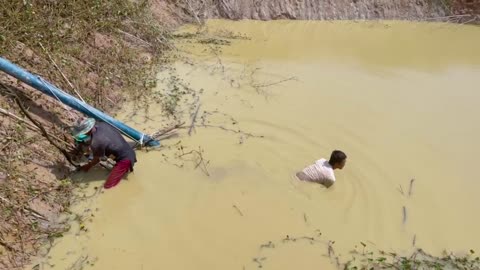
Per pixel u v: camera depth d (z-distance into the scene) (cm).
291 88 879
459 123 783
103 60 843
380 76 951
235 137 721
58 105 688
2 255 481
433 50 1112
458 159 688
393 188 621
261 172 646
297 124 761
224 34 1151
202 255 514
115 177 597
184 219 562
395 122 779
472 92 894
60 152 621
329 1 1323
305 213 577
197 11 1242
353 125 764
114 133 599
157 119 757
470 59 1061
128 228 545
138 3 1076
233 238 538
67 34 814
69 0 877
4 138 583
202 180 627
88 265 494
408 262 505
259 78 916
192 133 725
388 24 1295
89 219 552
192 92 845
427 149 708
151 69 909
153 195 596
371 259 510
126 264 498
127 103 792
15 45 717
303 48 1091
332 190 613
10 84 660
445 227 561
